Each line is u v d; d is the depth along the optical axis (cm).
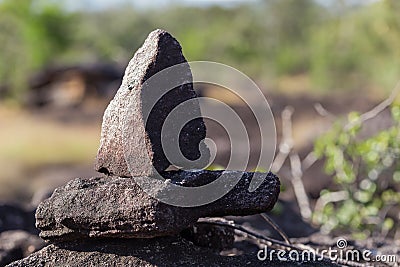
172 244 324
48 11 3116
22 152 1590
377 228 619
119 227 298
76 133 1908
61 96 2414
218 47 2836
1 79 2605
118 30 3506
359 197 621
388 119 805
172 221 289
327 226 606
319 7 2798
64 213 308
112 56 3031
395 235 614
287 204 677
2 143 1712
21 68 2636
